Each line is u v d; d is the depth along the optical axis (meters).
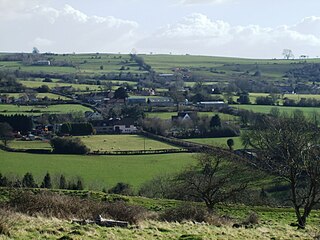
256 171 54.97
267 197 60.16
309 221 44.47
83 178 78.56
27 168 83.94
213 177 50.56
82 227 22.89
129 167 86.88
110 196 58.06
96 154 97.50
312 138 43.84
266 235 26.42
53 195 30.67
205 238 23.03
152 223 27.72
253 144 84.25
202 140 108.12
